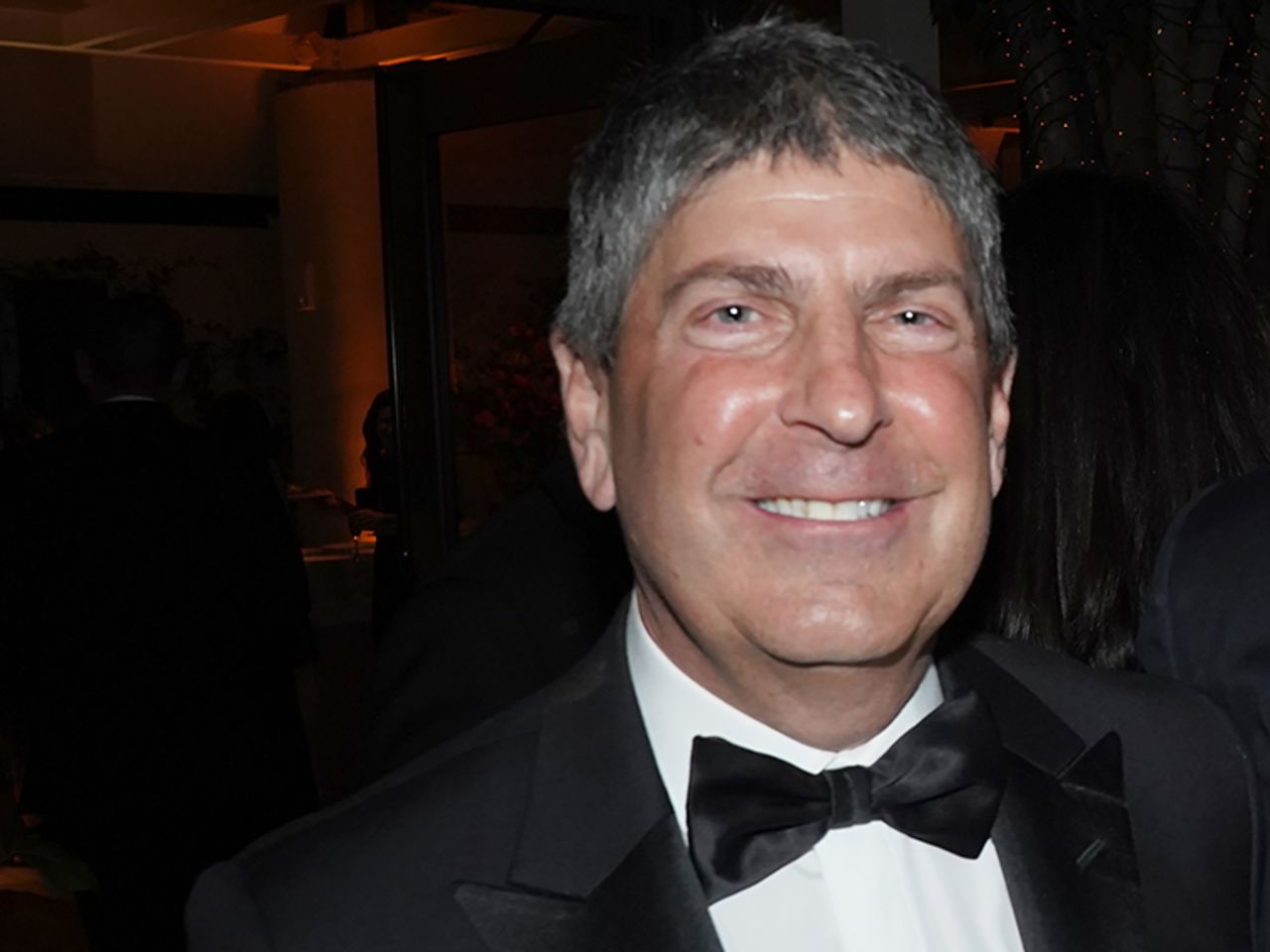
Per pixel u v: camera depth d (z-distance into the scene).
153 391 3.78
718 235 1.05
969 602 1.90
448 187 4.84
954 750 1.15
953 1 3.34
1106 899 1.20
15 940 4.55
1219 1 3.17
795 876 1.18
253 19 8.87
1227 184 3.33
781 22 1.11
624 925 1.09
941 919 1.20
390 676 2.09
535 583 2.08
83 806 3.55
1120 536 1.86
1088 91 3.28
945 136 1.09
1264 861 1.36
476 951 1.08
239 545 3.69
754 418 1.05
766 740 1.16
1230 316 1.92
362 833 1.12
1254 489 1.50
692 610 1.08
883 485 1.05
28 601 3.53
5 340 10.19
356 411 9.58
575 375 1.21
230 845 3.67
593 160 1.14
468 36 8.90
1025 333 1.90
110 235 10.49
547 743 1.18
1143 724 1.34
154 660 3.58
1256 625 1.42
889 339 1.08
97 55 10.14
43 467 3.57
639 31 4.41
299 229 9.72
